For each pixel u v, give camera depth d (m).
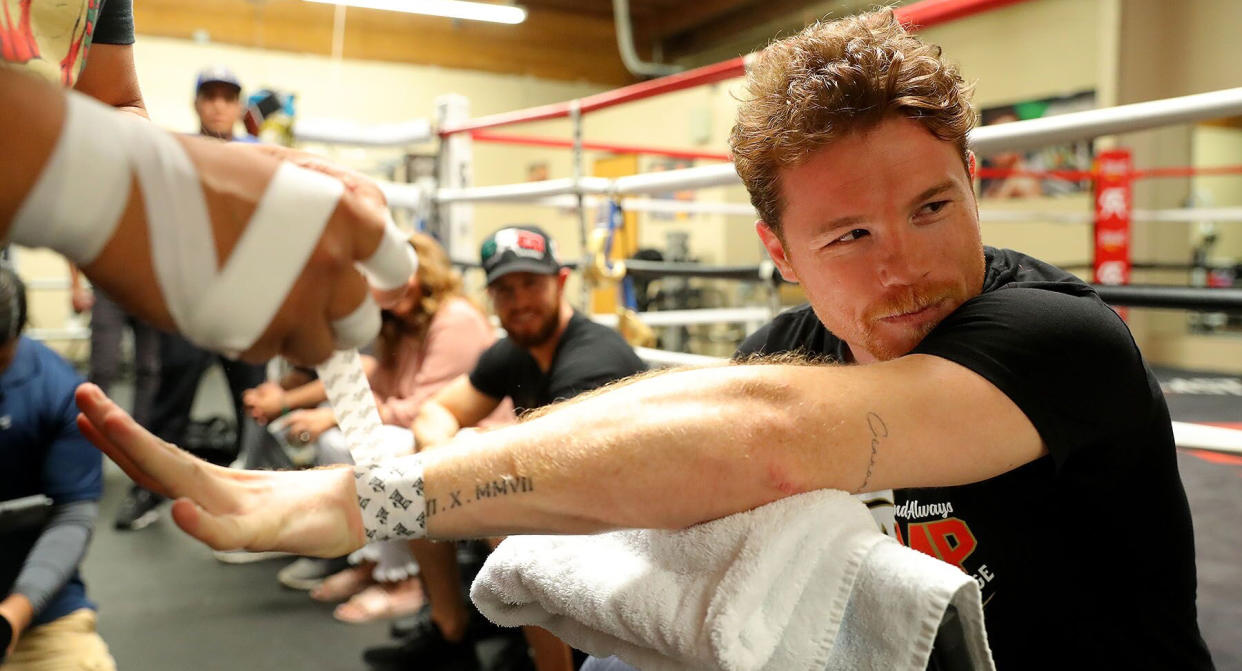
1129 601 0.64
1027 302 0.56
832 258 0.59
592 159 8.52
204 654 1.88
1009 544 0.65
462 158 2.93
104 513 2.91
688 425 0.45
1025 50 6.16
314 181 0.32
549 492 0.44
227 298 0.30
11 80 0.26
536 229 1.67
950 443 0.48
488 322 2.17
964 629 0.41
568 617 0.53
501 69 7.99
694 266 2.06
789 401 0.47
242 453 3.05
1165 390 4.49
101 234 0.28
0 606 1.06
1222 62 5.43
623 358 1.60
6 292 1.18
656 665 0.46
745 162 0.65
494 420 1.92
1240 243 7.78
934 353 0.53
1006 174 3.82
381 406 2.03
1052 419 0.51
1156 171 4.61
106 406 0.36
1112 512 0.62
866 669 0.41
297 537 0.39
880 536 0.44
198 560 2.49
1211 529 1.83
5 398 1.19
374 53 7.34
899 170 0.56
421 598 2.11
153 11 6.32
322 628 2.02
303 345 0.34
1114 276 4.61
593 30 8.28
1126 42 5.61
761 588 0.41
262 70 6.86
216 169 0.30
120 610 2.13
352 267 0.34
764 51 0.66
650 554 0.47
